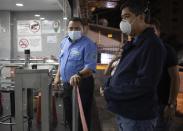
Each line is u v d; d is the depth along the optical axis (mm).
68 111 3252
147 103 1598
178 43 5059
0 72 4500
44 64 4621
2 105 5430
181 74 3248
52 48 10547
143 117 1605
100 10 10336
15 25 10508
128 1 1748
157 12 8297
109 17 10477
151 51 1570
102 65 6777
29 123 3650
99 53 7570
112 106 1696
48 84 2396
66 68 3189
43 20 10477
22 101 2422
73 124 2451
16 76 2391
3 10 10180
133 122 1645
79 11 7953
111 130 3934
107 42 8406
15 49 10547
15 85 2400
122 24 1779
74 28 3145
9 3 8859
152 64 1553
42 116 2414
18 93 2408
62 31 10438
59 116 5355
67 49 3217
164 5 8484
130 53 1688
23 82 2396
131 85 1586
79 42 3166
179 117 3273
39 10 10328
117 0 8531
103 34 8641
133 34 1778
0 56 10328
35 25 10508
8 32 10289
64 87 3246
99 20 9938
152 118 1631
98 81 5234
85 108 3127
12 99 4000
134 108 1609
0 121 4410
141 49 1612
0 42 10305
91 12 9945
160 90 2158
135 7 1718
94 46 3186
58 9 10102
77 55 3133
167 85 2160
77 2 7566
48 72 2400
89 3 8758
